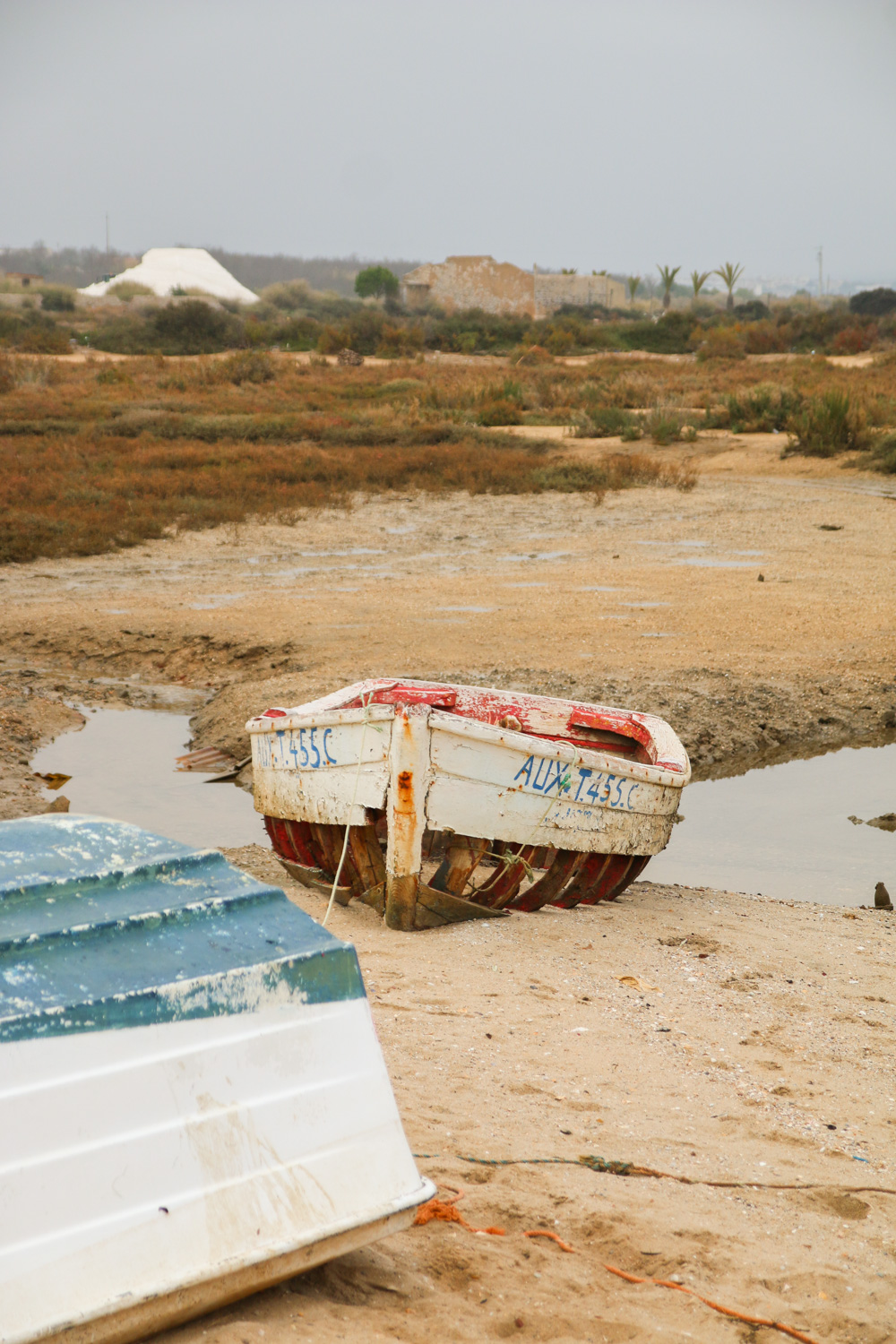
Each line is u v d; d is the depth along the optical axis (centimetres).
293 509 2298
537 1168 325
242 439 3181
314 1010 248
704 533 2081
